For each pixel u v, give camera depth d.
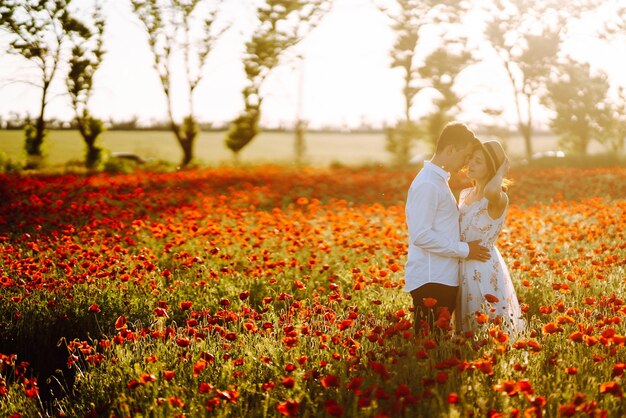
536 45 43.25
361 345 4.48
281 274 7.68
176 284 7.13
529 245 7.79
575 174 24.48
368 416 3.52
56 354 5.97
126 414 3.87
